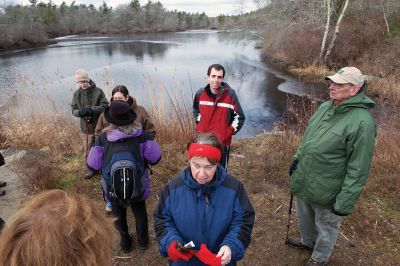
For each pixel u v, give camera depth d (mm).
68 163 5008
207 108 3627
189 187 1926
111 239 979
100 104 4527
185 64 21859
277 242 3271
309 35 20125
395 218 3609
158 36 54375
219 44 36094
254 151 5574
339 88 2367
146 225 3098
